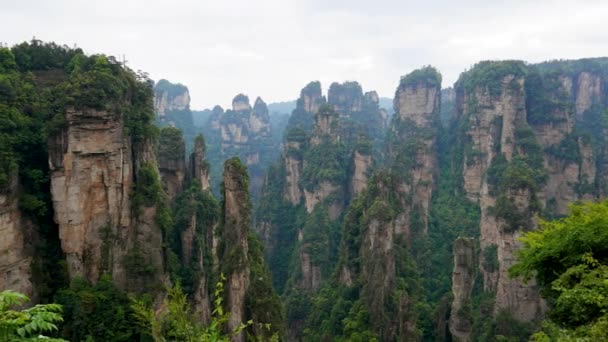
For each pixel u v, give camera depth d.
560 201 108.62
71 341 39.44
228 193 56.62
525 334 54.62
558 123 110.06
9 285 37.84
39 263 41.06
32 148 41.72
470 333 58.91
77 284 41.69
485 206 93.06
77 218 42.34
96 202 43.62
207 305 59.56
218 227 60.28
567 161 107.94
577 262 25.38
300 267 102.12
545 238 28.81
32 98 42.47
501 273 59.84
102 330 40.81
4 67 44.66
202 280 58.59
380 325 59.88
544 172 98.62
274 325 52.12
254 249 60.03
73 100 41.09
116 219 45.03
